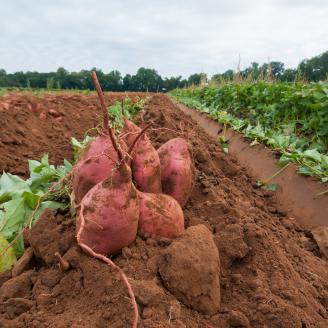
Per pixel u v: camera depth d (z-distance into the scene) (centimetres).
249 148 127
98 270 41
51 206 61
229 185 87
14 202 57
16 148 112
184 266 41
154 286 39
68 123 166
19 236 52
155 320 36
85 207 42
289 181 95
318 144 124
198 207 63
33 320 38
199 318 40
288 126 145
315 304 47
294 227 77
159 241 46
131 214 42
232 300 44
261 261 50
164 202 48
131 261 43
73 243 47
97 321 36
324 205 80
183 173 55
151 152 51
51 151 116
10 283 44
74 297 41
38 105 167
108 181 42
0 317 41
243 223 56
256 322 41
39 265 50
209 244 44
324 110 127
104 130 49
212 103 257
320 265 61
